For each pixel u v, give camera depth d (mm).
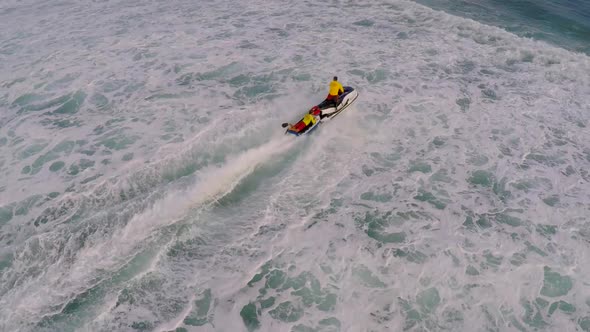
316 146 13117
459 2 24359
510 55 18328
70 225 9984
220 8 23422
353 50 18812
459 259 9562
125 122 13969
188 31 20562
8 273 8953
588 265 9438
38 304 8375
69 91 15781
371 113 14680
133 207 10328
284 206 10961
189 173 11820
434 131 13828
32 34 20453
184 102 15031
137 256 9375
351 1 24266
